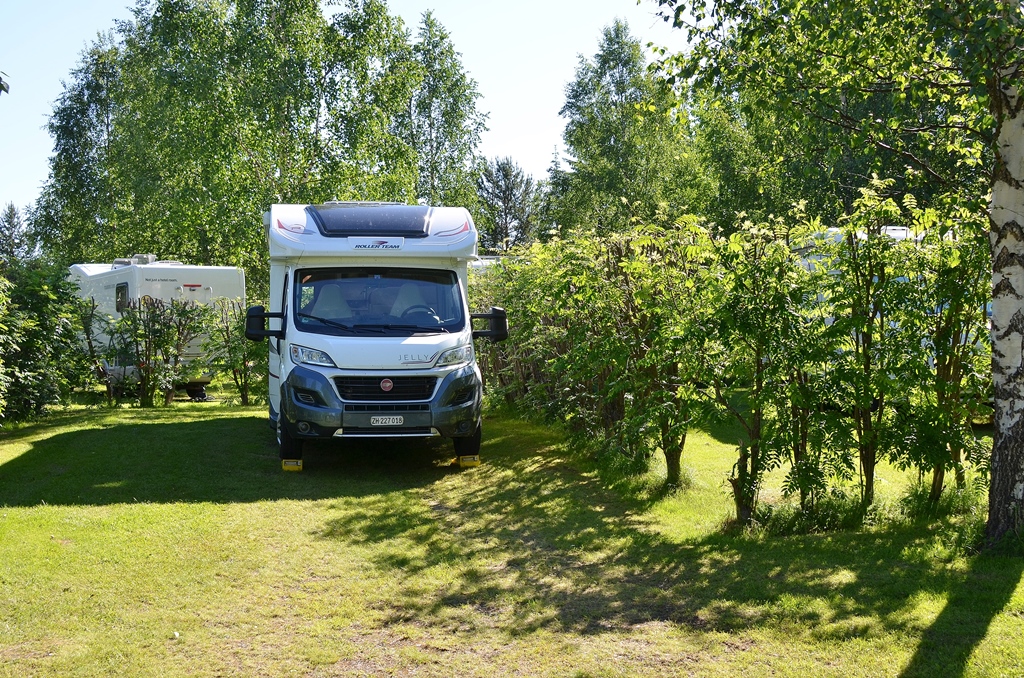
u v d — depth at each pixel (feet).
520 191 190.60
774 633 15.26
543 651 15.17
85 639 15.61
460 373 30.68
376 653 15.24
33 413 44.04
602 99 121.70
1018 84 18.24
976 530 19.58
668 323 24.62
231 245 93.20
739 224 23.56
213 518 23.94
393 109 91.35
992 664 13.30
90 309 53.06
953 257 21.80
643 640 15.47
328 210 33.09
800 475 21.66
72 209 119.75
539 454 34.12
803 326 22.22
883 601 16.20
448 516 24.90
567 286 28.25
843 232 22.57
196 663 14.75
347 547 21.56
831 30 21.12
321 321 30.76
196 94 83.41
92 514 23.91
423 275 32.24
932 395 22.40
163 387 52.95
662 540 21.93
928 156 25.12
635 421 25.50
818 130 23.70
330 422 29.55
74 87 123.24
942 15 18.15
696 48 24.59
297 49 86.79
